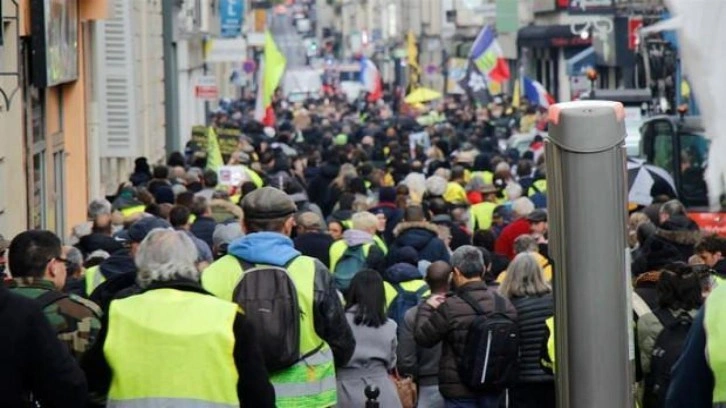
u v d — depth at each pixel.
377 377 22.03
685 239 27.80
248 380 13.96
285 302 16.84
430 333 22.86
